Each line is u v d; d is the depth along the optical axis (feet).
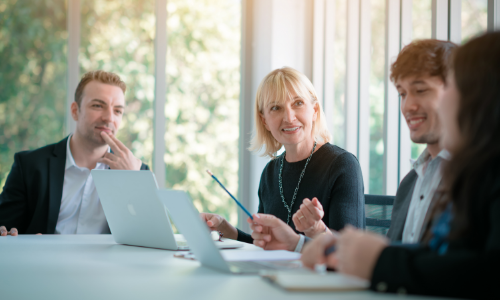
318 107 6.43
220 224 5.69
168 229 4.23
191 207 2.95
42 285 2.64
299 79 6.24
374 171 8.41
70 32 10.24
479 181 2.15
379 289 2.16
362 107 8.66
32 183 6.64
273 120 6.22
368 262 2.27
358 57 8.82
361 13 8.70
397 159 7.89
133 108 10.52
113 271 3.12
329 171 5.85
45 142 10.14
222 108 10.99
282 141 6.21
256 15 10.77
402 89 3.80
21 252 4.13
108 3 10.48
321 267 2.80
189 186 10.78
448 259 2.02
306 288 2.25
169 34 10.75
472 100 2.24
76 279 2.82
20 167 6.73
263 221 4.26
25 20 10.09
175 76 10.77
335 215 5.49
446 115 2.45
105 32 10.46
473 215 2.17
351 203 5.57
